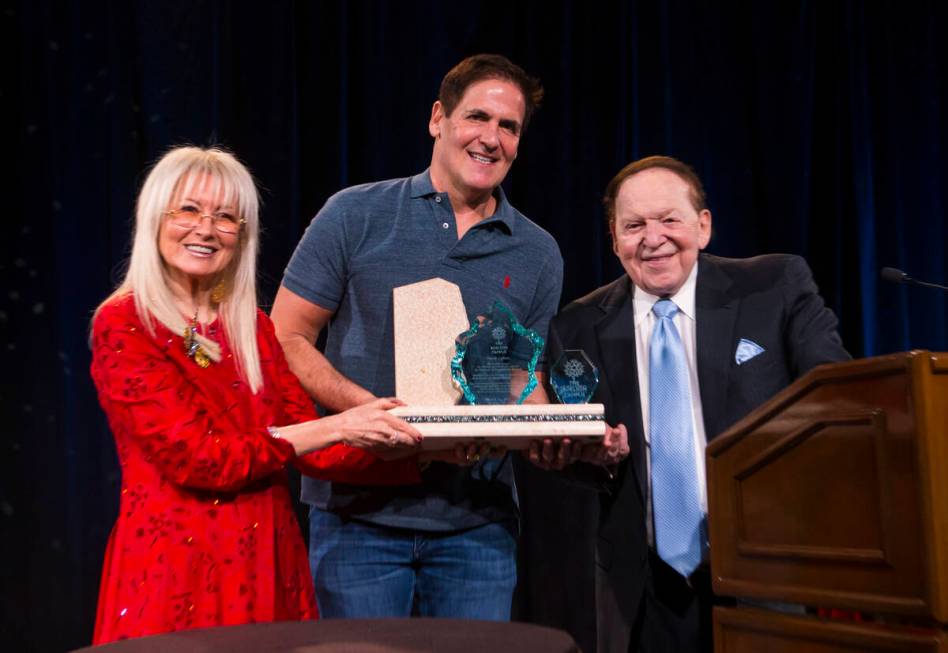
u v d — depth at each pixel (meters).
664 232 2.05
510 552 2.23
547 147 3.92
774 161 4.14
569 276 3.89
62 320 3.45
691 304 2.09
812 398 1.48
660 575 1.98
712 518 1.66
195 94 3.53
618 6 4.09
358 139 3.73
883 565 1.36
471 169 2.20
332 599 2.14
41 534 3.39
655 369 2.04
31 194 3.48
